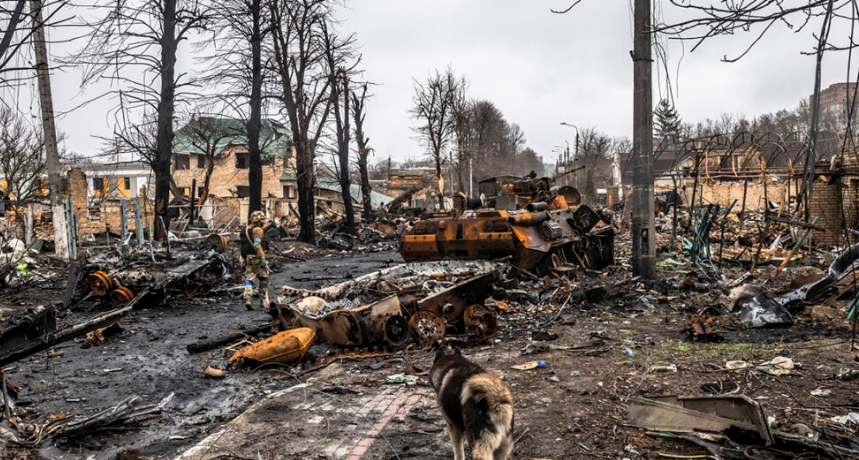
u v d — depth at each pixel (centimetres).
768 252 1730
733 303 968
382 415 546
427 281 860
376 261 2319
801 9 294
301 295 888
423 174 7375
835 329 812
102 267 1162
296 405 580
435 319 805
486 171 7200
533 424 508
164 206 1947
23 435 510
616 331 884
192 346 829
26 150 2866
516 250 1232
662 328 898
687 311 1025
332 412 557
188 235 2539
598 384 610
